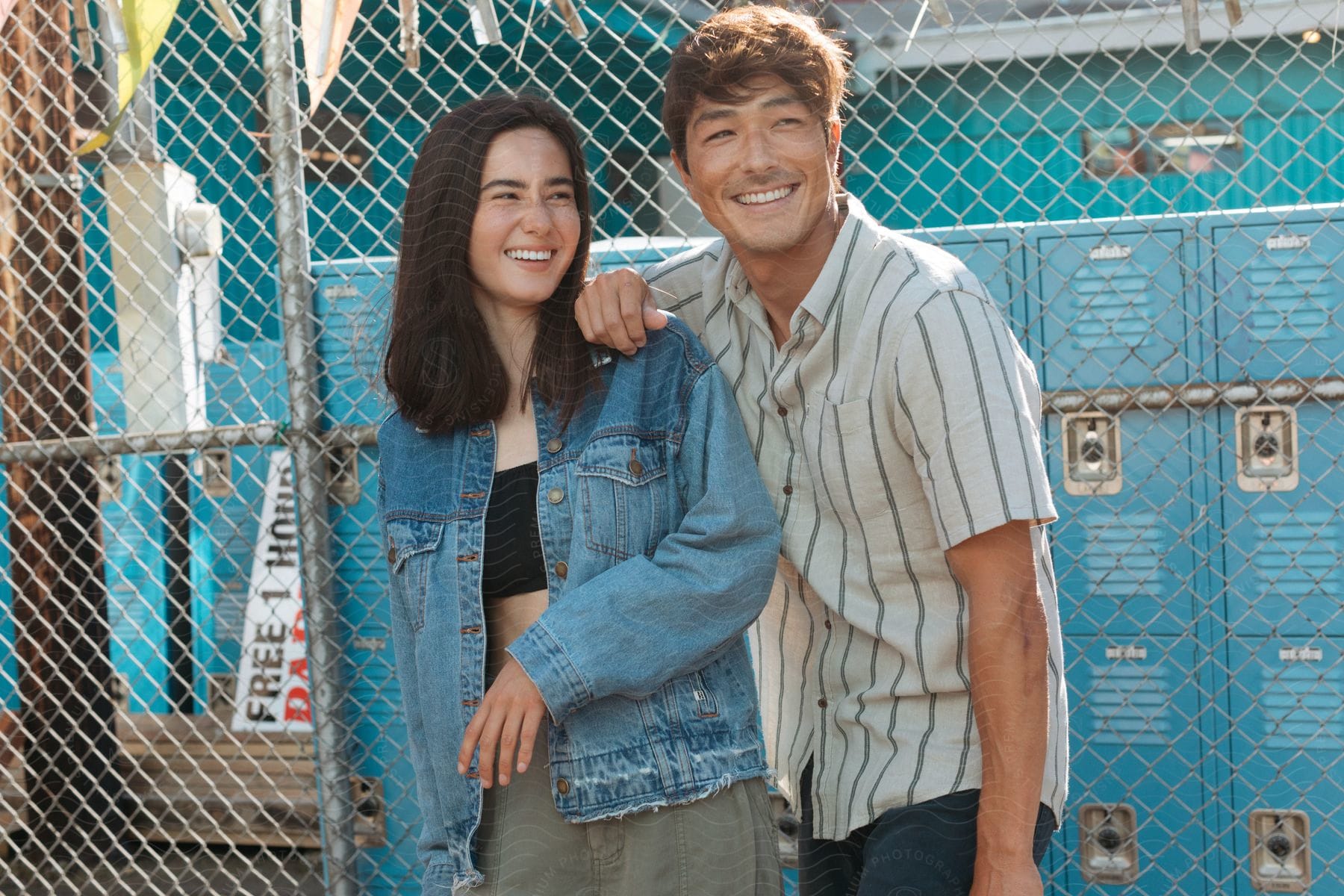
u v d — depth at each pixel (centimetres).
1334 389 234
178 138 344
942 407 145
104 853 292
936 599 158
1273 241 241
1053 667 159
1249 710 245
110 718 321
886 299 150
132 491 329
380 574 267
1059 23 305
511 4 244
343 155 263
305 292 259
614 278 156
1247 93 310
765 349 165
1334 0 296
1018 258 251
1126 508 249
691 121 151
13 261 317
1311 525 241
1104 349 248
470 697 152
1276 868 244
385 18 315
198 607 329
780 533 156
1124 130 310
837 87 152
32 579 308
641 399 156
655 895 147
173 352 302
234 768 319
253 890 303
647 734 149
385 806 266
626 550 150
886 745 160
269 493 322
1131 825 251
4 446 278
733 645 155
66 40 325
